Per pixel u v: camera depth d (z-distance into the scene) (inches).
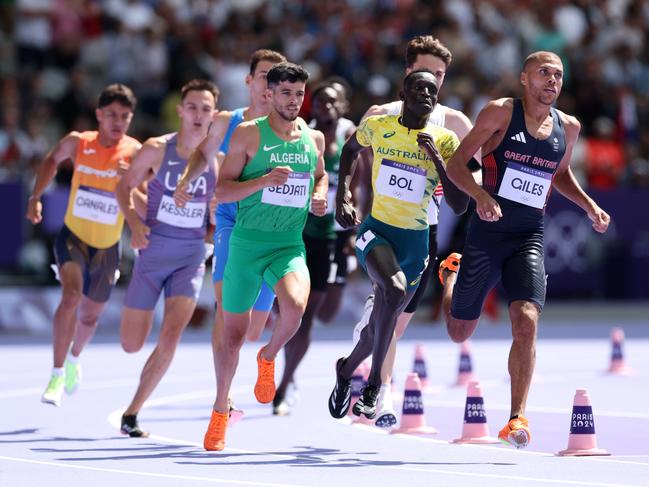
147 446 1115.9
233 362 1088.2
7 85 2706.7
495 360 1972.2
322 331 2482.8
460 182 1043.3
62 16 2977.4
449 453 1079.6
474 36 3233.3
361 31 3093.0
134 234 1201.4
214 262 1224.8
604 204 2920.8
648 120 3282.5
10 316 2422.5
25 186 2395.4
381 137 1094.4
